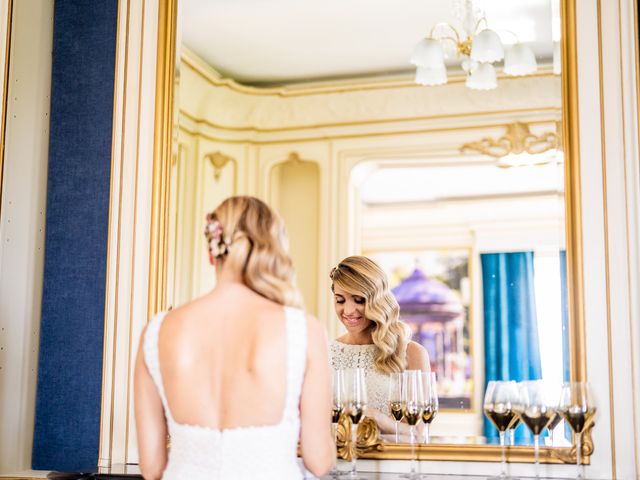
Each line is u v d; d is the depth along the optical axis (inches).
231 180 138.9
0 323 108.8
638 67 94.7
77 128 111.3
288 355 72.5
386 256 135.0
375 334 122.8
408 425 98.3
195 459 71.2
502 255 123.3
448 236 129.3
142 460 76.2
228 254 76.1
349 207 140.1
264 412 71.2
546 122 126.3
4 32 110.0
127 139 109.8
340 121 141.6
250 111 141.3
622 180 95.0
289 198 143.4
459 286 124.3
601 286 94.1
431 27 133.1
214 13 130.6
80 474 95.4
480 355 118.7
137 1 112.3
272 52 137.2
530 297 118.5
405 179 137.0
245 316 73.6
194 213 131.1
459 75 133.1
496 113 130.6
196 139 134.0
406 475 92.1
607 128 96.1
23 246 110.1
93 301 107.6
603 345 93.3
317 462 74.7
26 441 106.8
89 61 112.3
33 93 112.7
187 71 131.9
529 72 127.4
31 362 108.3
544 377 114.9
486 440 99.9
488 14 128.0
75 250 109.0
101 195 109.3
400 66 137.4
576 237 95.3
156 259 107.3
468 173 131.7
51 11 114.5
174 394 72.5
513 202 125.1
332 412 91.0
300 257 141.6
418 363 122.2
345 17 133.4
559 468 93.0
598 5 98.3
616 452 91.3
